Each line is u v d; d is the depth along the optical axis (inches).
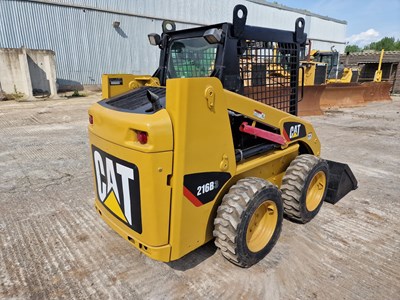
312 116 398.6
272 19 974.4
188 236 83.2
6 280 93.2
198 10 775.7
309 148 135.1
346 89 495.2
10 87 504.7
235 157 92.5
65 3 575.5
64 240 113.8
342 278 95.3
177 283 92.2
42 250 107.9
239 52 97.2
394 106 514.9
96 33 623.2
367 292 89.6
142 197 76.8
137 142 74.7
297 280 94.1
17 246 110.1
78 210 136.2
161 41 117.6
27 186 161.0
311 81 446.0
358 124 350.0
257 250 97.5
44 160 202.5
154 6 692.7
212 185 85.1
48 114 367.9
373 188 166.1
